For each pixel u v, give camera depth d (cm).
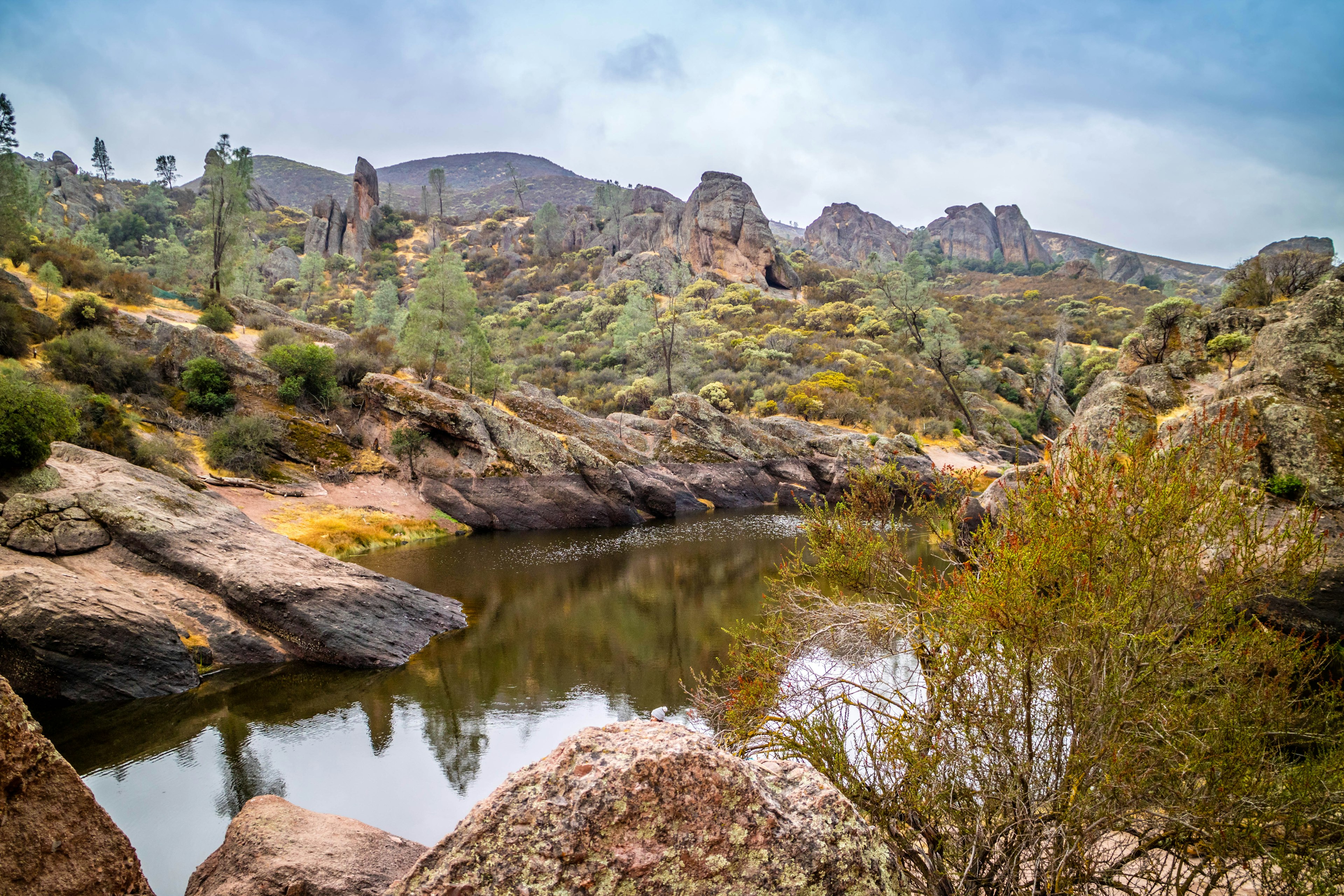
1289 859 462
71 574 1634
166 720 1440
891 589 814
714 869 331
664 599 2467
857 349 7750
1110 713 508
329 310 10375
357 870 629
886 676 833
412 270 13362
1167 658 521
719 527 4175
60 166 12344
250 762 1255
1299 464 1273
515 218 16475
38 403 2008
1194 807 481
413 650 1897
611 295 10400
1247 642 519
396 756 1277
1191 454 579
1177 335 3666
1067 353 8144
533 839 327
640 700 1531
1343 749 502
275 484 3584
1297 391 1399
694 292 10531
